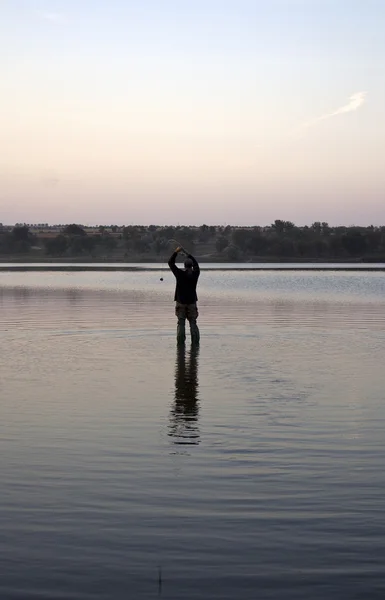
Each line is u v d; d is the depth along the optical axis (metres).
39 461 9.00
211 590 5.86
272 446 9.62
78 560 6.35
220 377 14.71
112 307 33.38
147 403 12.23
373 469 8.66
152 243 181.50
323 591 5.84
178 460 9.03
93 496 7.80
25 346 19.59
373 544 6.62
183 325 19.55
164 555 6.44
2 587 5.91
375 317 28.22
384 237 164.62
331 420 11.01
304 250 165.38
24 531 6.92
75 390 13.38
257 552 6.48
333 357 17.48
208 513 7.33
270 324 25.48
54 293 45.53
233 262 161.75
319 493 7.86
